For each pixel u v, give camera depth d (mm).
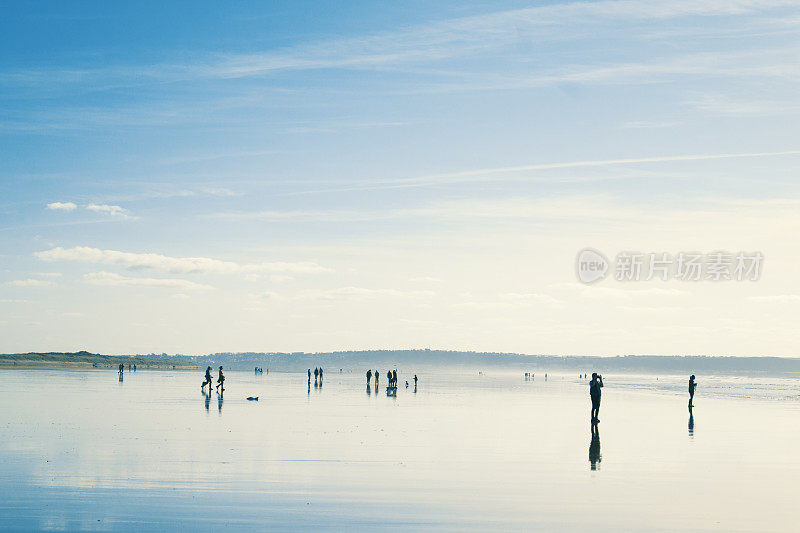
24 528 11562
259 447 21281
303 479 15992
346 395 57281
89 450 20297
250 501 13664
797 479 16484
